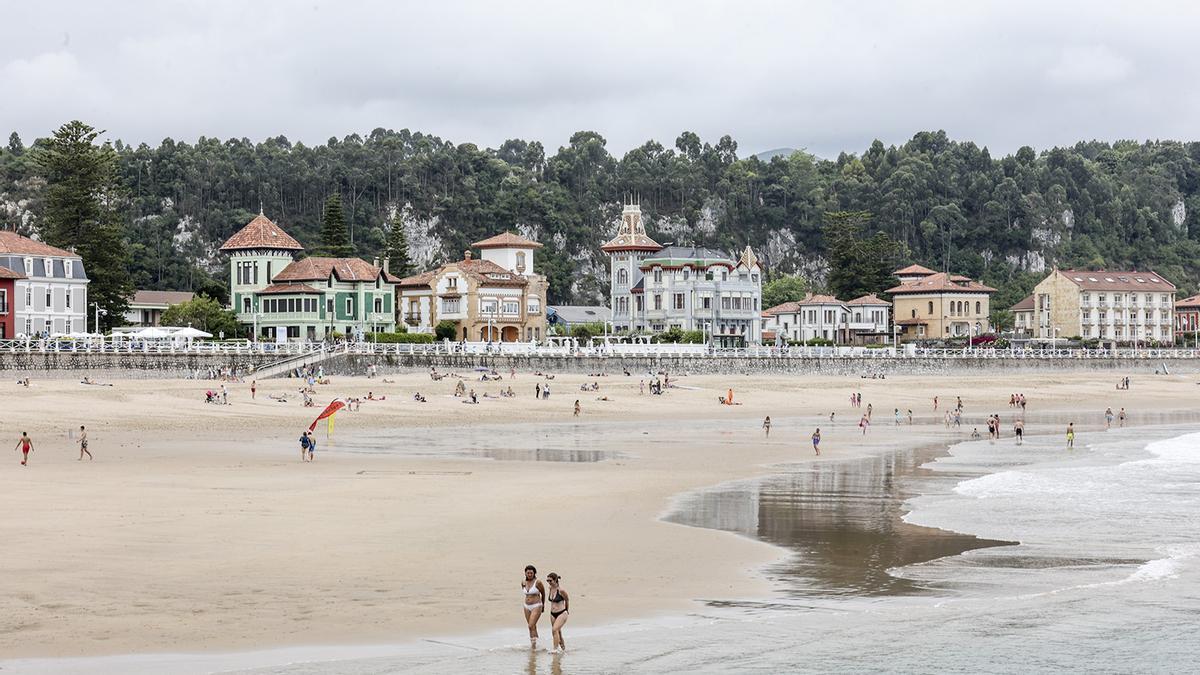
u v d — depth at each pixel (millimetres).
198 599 32406
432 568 37094
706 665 27938
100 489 53031
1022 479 62375
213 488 54250
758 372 158250
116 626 29547
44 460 65312
